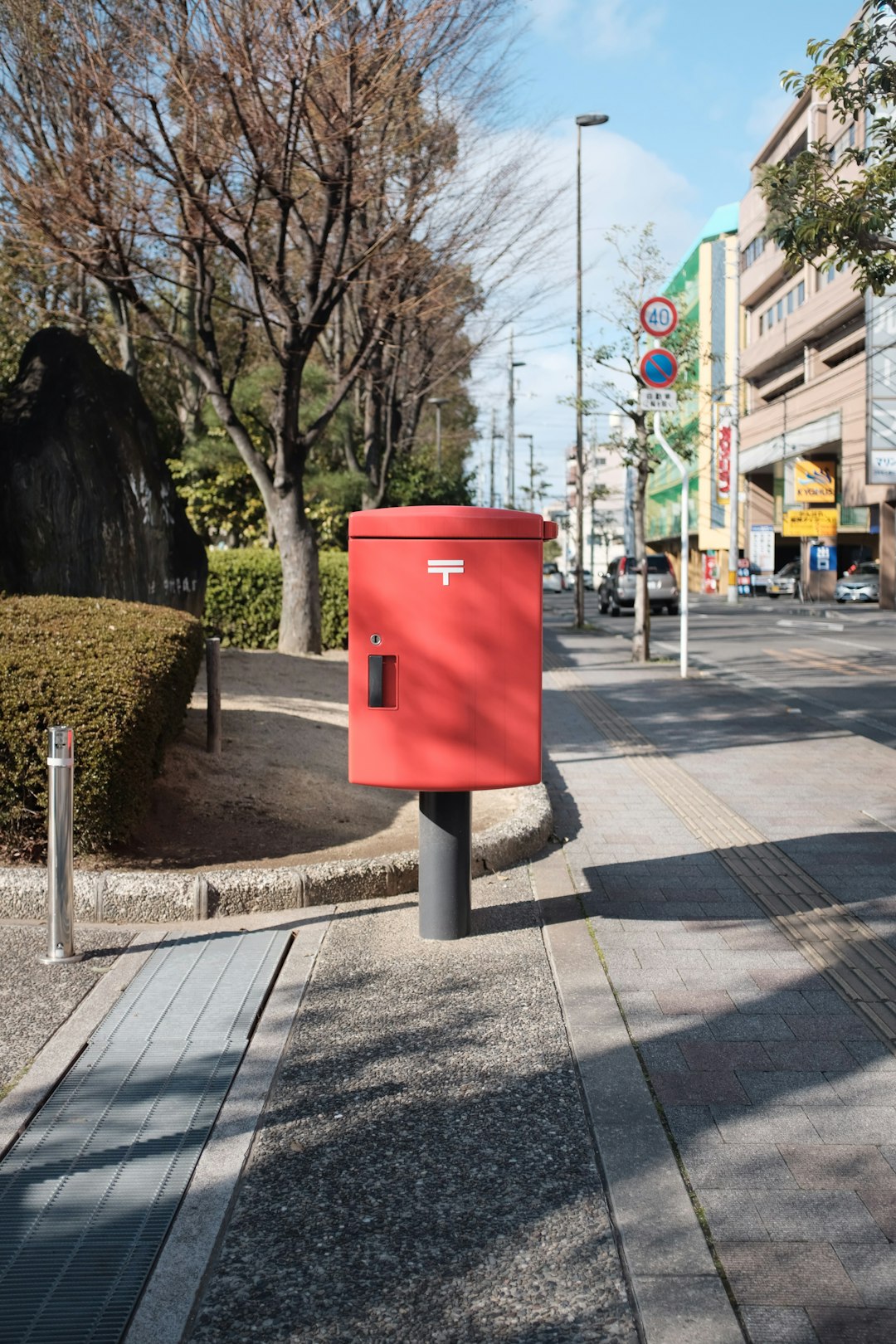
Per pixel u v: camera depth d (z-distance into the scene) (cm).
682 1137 342
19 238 1409
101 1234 298
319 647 1703
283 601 1695
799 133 4994
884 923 548
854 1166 325
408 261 1580
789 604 4869
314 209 1650
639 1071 385
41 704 586
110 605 747
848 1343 251
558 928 539
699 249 6650
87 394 1182
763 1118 354
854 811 800
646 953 504
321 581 1998
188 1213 307
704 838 723
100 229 1343
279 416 1644
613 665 1953
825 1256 283
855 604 4719
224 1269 283
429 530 496
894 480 3816
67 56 1261
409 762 500
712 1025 424
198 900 548
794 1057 397
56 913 488
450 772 499
